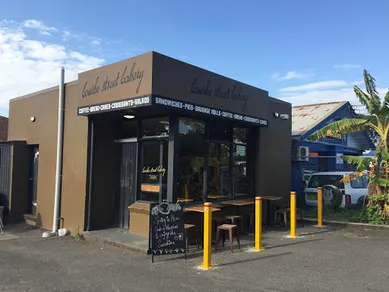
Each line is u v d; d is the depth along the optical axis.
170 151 7.98
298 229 10.18
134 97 7.17
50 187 9.89
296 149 13.63
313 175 13.52
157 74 7.02
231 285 5.36
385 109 10.48
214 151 9.30
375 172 10.74
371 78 10.66
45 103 10.38
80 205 8.85
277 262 6.59
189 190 8.42
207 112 8.06
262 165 10.77
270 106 11.22
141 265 6.36
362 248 7.83
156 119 8.50
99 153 9.00
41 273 5.98
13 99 11.90
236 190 10.05
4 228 10.02
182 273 5.91
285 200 11.68
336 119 16.86
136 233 8.41
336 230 10.12
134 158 9.02
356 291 5.16
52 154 9.94
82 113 8.41
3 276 5.84
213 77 8.30
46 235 8.84
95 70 8.20
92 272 6.01
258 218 7.55
